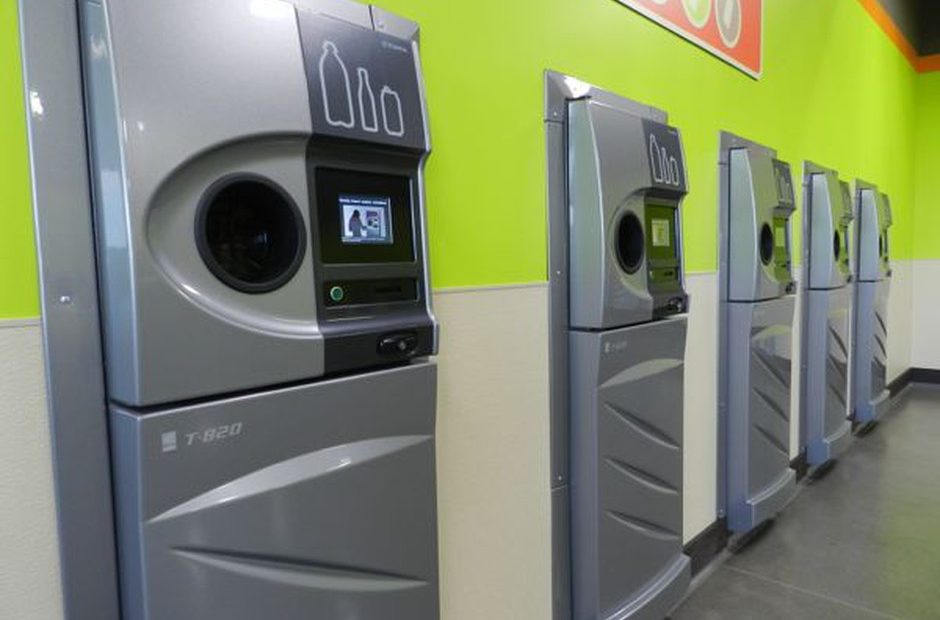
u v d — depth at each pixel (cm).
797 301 337
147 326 76
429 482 111
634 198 168
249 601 87
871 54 464
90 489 81
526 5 151
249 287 85
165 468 78
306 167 92
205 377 81
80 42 79
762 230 259
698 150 233
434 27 127
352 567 99
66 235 79
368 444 100
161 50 76
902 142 574
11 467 77
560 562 168
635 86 194
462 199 136
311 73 91
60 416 79
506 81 145
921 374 637
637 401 175
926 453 416
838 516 309
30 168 76
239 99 82
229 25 82
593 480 165
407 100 104
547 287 159
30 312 78
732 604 228
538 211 156
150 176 75
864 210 439
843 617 221
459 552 140
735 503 262
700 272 239
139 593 80
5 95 75
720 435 260
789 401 294
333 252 96
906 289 610
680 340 193
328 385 94
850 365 445
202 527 82
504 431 150
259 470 87
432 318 110
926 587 241
